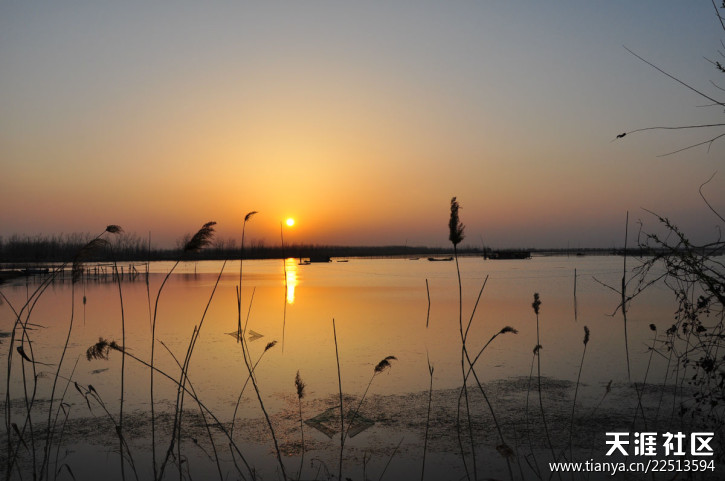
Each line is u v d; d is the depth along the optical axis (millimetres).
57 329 22609
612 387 12102
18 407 10938
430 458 8516
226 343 18766
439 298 37344
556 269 83562
